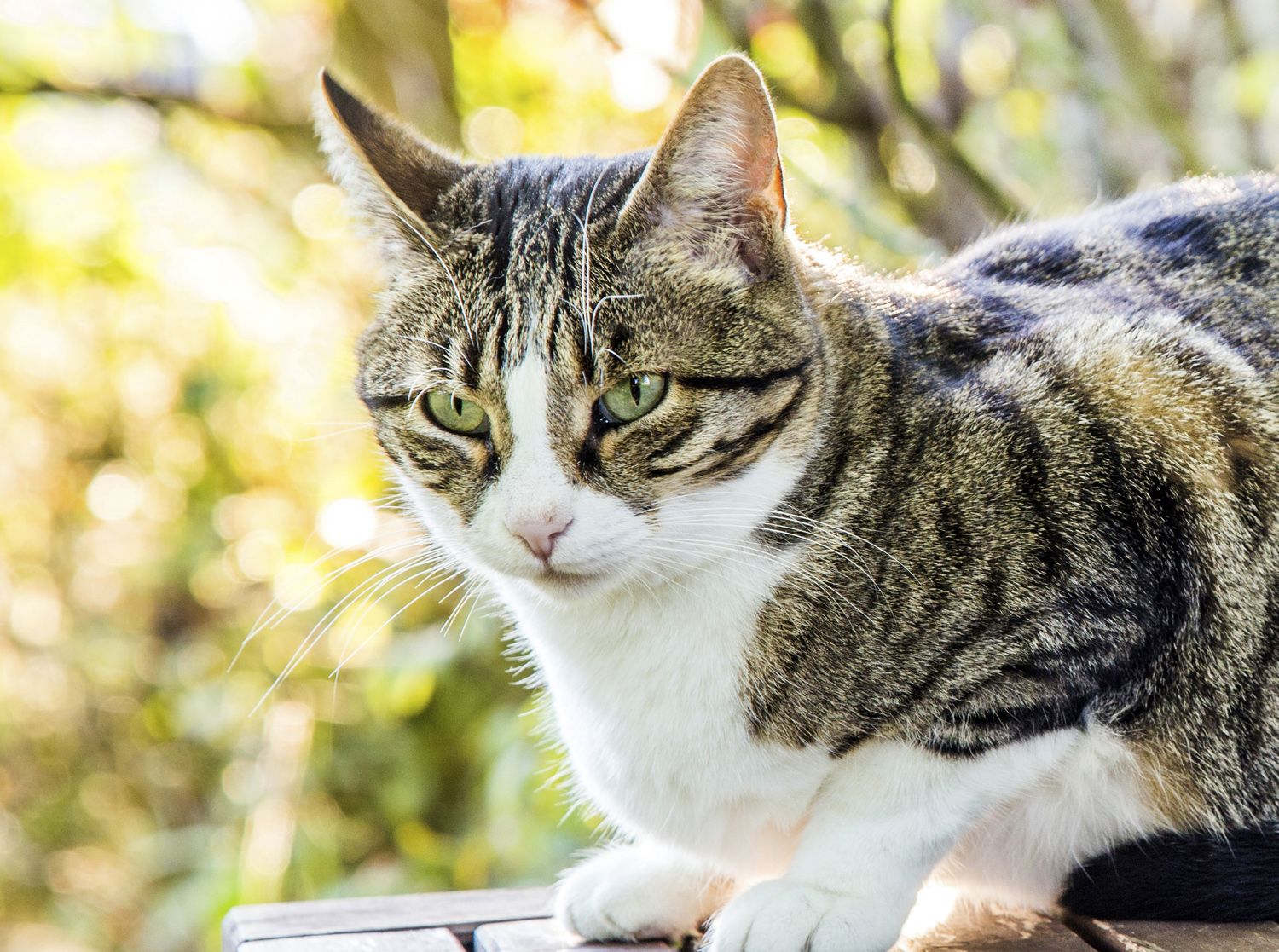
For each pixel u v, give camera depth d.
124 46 5.00
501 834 4.04
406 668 4.05
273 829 4.49
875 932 1.99
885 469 2.16
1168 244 2.54
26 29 5.01
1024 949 2.12
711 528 2.15
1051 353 2.27
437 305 2.23
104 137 5.45
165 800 5.79
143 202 5.46
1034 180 4.95
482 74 4.92
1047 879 2.29
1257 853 2.15
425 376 2.21
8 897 6.06
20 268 5.50
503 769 3.89
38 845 6.07
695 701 2.16
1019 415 2.19
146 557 5.80
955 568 2.10
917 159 4.16
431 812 4.76
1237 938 2.12
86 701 6.06
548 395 2.11
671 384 2.10
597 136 4.74
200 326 5.51
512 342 2.13
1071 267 2.54
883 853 2.05
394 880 4.32
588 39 4.48
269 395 5.41
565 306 2.11
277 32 4.98
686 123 2.11
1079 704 2.10
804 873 2.05
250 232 5.38
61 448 6.00
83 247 5.48
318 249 5.04
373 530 4.16
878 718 2.11
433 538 2.42
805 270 2.28
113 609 5.98
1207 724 2.19
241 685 5.04
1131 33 4.04
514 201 2.31
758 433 2.15
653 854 2.36
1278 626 2.18
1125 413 2.21
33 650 6.06
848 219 3.80
